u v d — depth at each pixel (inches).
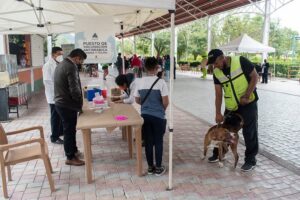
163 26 888.9
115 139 215.6
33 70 482.6
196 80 735.1
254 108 153.3
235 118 156.1
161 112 146.9
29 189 138.7
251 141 156.3
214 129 161.5
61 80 155.8
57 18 319.9
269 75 729.6
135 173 156.1
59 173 156.1
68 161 167.0
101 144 204.1
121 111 164.6
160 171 153.1
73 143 165.6
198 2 615.5
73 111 160.2
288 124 267.4
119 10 309.3
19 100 306.3
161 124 147.3
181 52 1461.6
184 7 676.7
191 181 146.8
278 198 131.2
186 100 410.9
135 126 145.5
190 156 181.3
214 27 1428.4
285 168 163.8
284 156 183.8
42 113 308.8
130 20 385.4
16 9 259.9
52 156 180.4
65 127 162.9
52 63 197.8
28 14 283.3
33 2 259.0
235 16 1360.7
